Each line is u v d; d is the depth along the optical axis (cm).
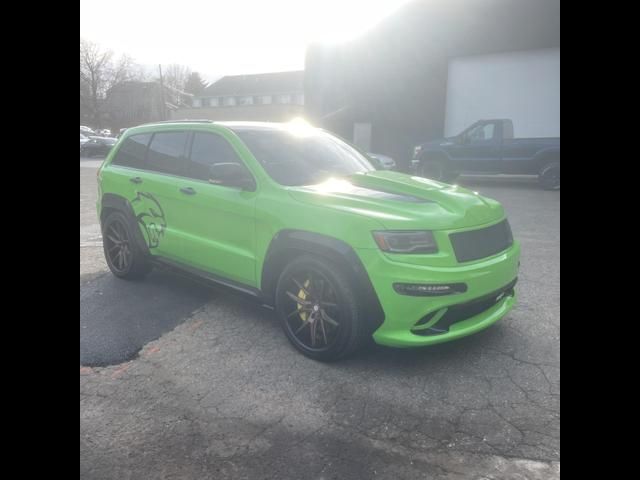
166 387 331
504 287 361
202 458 261
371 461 258
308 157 448
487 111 1839
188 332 415
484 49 1805
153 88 6681
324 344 360
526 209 1020
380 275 325
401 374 344
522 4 1719
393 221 330
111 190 538
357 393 321
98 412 302
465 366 354
